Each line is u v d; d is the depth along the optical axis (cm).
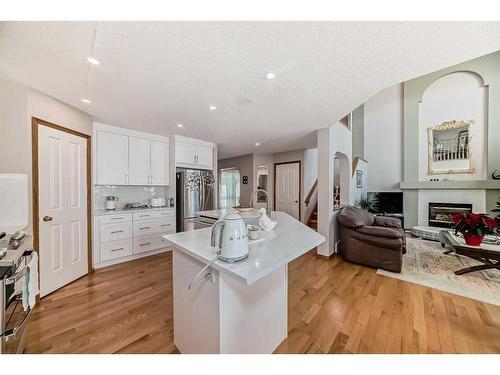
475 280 264
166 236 160
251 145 485
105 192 341
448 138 536
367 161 662
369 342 157
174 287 149
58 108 232
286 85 192
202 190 414
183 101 230
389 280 267
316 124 323
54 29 119
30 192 202
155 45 135
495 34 123
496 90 476
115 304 205
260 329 135
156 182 377
